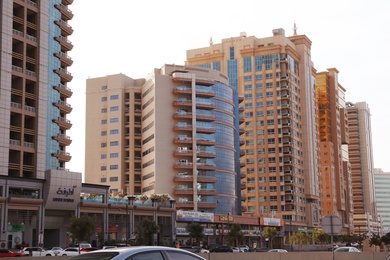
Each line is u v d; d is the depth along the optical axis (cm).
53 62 9612
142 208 9806
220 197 13675
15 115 8619
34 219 8131
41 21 9150
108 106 14975
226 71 18038
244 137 17638
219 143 14050
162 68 14312
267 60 17662
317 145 19275
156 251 1178
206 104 13938
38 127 8819
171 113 13725
